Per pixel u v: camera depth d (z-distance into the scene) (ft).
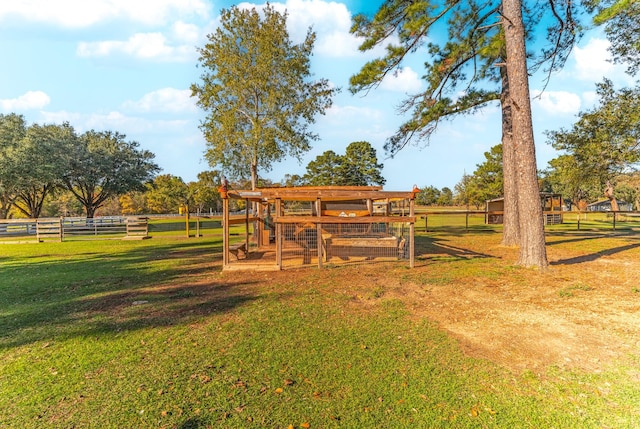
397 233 37.86
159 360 10.57
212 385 9.04
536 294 17.66
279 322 13.82
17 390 8.95
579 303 15.98
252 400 8.32
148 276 24.13
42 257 36.01
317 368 9.87
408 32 29.58
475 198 134.51
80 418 7.72
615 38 36.68
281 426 7.34
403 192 25.84
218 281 21.94
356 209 45.60
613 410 7.82
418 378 9.28
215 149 53.67
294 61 51.83
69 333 13.02
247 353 10.94
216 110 53.52
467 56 34.65
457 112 36.76
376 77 31.22
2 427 7.43
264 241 41.78
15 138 85.25
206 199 162.91
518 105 24.39
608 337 12.01
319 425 7.36
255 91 52.47
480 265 26.13
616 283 19.63
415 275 22.57
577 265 25.44
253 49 50.80
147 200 180.04
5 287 21.24
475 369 9.78
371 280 21.35
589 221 100.58
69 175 104.94
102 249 42.78
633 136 41.57
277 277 22.85
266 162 58.34
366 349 11.12
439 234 57.36
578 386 8.86
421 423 7.40
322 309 15.51
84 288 20.74
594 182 54.24
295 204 48.32
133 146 125.49
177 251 38.99
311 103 54.44
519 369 9.79
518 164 24.90
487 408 7.94
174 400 8.36
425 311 15.12
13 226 72.74
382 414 7.72
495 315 14.47
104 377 9.57
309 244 32.24
